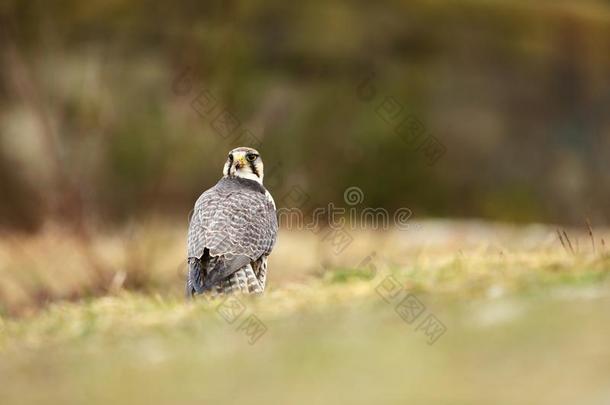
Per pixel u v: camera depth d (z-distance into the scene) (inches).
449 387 252.7
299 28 1040.8
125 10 1011.9
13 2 969.5
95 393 284.4
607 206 1027.9
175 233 786.8
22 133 892.6
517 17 1138.0
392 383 261.9
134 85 956.6
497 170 1040.8
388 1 1096.2
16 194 839.1
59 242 706.8
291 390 264.5
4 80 932.6
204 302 388.5
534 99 1095.0
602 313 307.3
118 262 674.8
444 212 981.2
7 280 638.5
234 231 431.8
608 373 246.7
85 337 359.3
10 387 302.8
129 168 889.5
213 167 880.3
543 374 253.4
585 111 1103.6
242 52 997.8
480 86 1077.8
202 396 267.7
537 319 308.8
